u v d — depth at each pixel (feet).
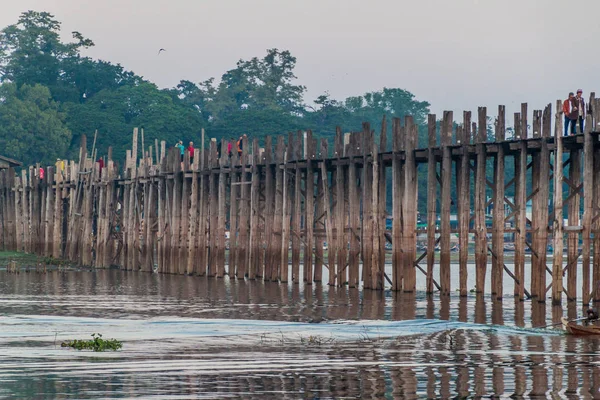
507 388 382.22
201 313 633.20
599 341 502.79
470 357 450.30
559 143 642.63
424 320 592.60
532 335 525.34
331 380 396.37
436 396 369.71
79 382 390.21
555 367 424.87
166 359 441.68
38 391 374.63
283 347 479.00
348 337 515.91
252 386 384.68
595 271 649.20
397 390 379.14
